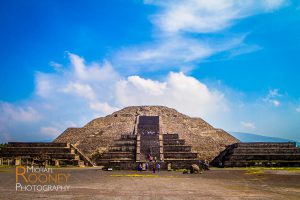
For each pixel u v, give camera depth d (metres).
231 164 72.81
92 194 25.66
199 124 116.19
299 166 71.12
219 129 113.44
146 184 34.94
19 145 79.50
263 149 76.62
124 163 64.31
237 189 30.58
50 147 78.44
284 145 78.44
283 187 32.75
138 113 119.31
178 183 36.59
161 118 110.94
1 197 23.48
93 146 91.88
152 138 87.44
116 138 95.19
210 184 35.56
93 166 77.06
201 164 65.25
